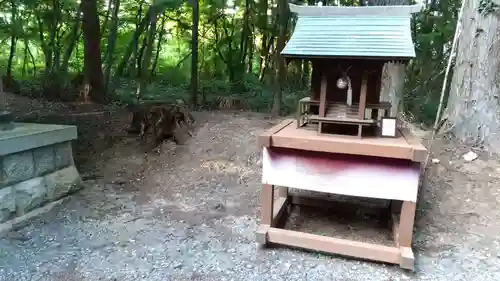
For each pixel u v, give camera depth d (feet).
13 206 8.14
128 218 8.71
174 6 14.01
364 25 6.91
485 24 11.41
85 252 7.20
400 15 6.86
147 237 7.86
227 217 8.92
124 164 12.00
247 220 8.77
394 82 13.35
